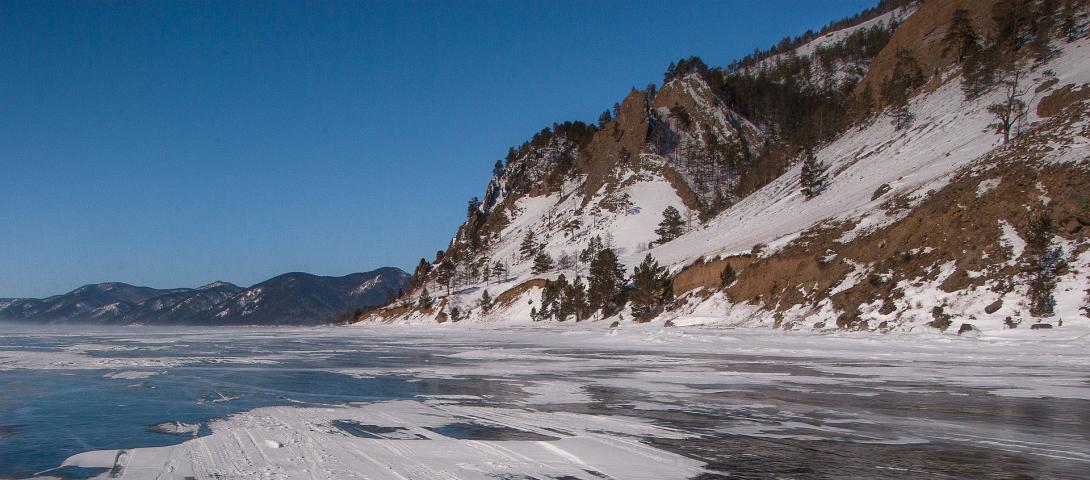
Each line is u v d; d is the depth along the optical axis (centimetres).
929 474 902
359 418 1369
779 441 1127
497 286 13262
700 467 938
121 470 917
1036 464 957
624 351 3500
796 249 5591
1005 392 1706
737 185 15912
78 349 4291
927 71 12119
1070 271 3481
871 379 2028
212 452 1026
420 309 13488
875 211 5441
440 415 1410
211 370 2581
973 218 4194
